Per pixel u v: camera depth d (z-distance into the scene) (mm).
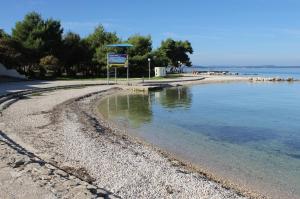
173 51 118000
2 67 58781
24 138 17891
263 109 36531
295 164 16297
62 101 35688
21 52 66812
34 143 16922
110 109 34125
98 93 48062
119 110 33562
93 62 80875
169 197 11180
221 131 24047
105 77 79562
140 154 16656
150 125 25750
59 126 22031
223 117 30516
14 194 9500
